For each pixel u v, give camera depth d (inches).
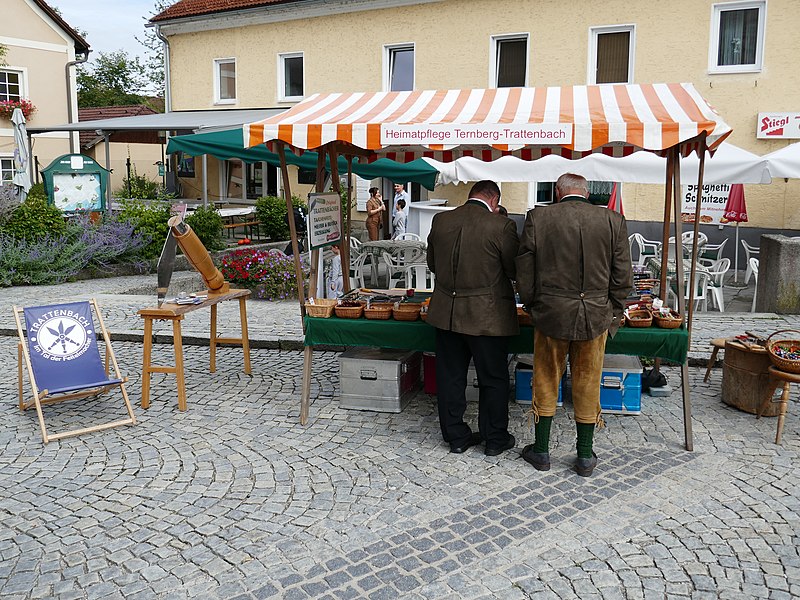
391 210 780.6
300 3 760.3
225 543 163.9
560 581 147.5
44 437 225.0
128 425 240.7
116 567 155.1
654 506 178.7
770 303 389.4
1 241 517.3
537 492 187.0
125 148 1289.4
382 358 248.1
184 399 254.1
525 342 215.9
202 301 268.8
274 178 877.8
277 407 255.9
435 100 247.6
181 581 149.6
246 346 295.6
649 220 633.0
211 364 300.2
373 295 262.2
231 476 199.8
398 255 478.9
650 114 207.0
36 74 1004.6
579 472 196.5
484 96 246.4
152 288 504.4
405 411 248.8
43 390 233.9
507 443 212.7
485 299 204.1
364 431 231.3
